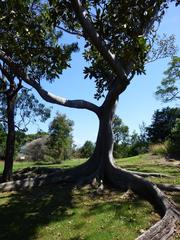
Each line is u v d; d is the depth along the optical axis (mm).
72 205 11586
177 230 8688
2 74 17172
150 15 9430
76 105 15078
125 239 8344
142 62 9430
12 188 14422
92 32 9609
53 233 9164
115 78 14977
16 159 40031
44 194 13383
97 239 8438
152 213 10297
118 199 12039
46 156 40500
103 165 14820
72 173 15375
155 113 42562
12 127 17109
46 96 14289
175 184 13359
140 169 18328
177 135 25875
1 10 10398
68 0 9125
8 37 12680
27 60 13297
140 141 42406
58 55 13180
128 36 9484
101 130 15547
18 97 19594
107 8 9508
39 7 13898
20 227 9797
